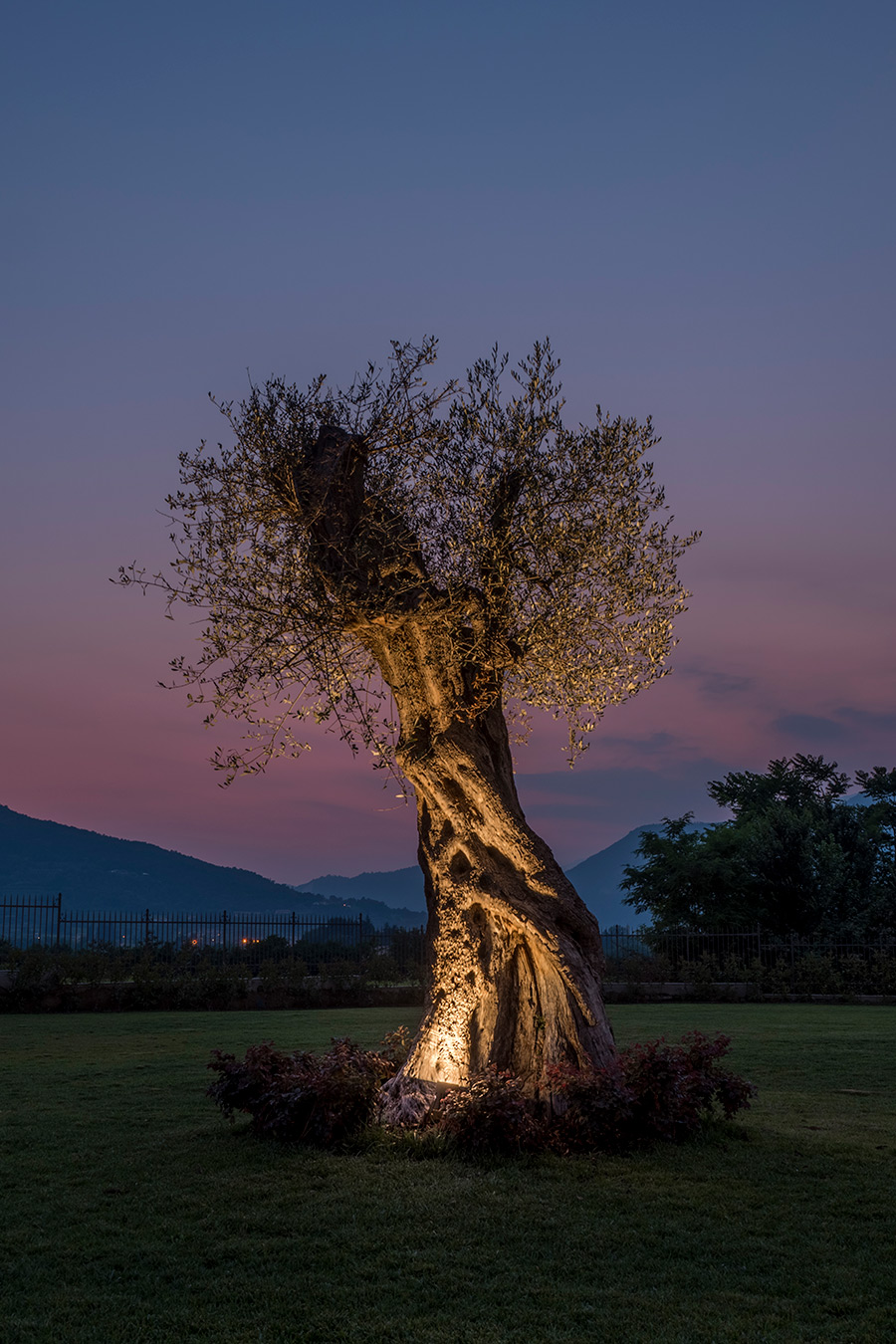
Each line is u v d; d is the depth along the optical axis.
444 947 10.45
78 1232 7.13
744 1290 6.16
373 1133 9.38
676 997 31.20
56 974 26.31
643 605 10.34
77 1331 5.52
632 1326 5.60
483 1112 9.06
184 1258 6.61
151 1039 19.02
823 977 31.73
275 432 10.52
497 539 10.02
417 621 9.99
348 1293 6.04
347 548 10.09
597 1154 9.06
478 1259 6.59
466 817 10.41
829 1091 13.12
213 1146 9.57
